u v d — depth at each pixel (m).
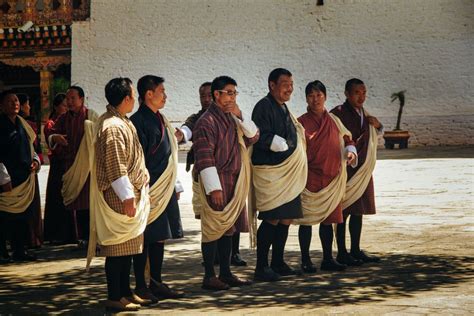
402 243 8.29
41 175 20.06
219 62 30.08
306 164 6.48
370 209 7.21
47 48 30.88
